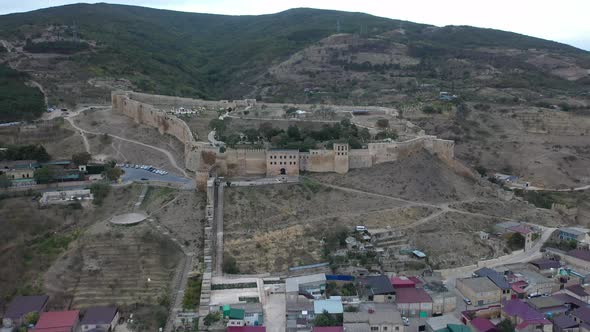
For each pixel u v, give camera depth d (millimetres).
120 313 142500
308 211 185875
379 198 195750
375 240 172375
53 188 193750
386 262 159875
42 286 150375
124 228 171125
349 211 187375
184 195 189875
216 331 133625
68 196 185625
